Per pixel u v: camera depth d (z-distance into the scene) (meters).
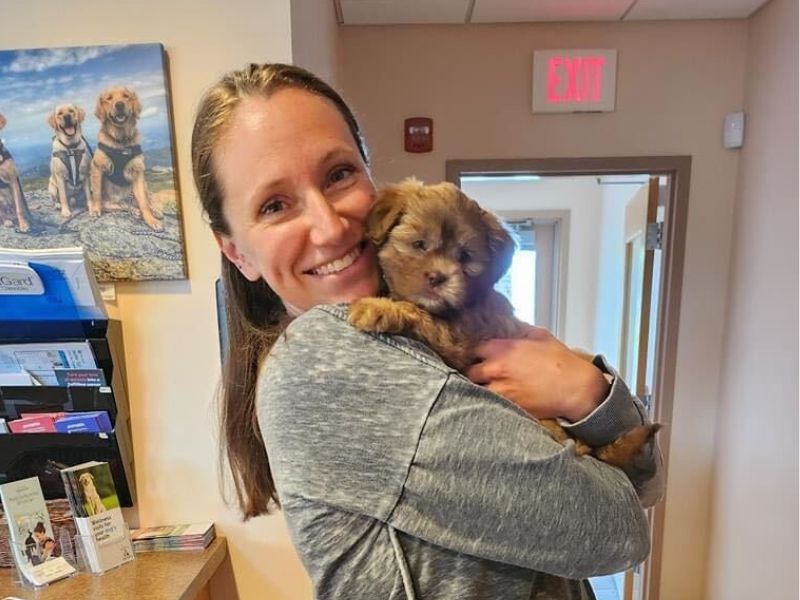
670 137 2.43
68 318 1.42
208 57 1.41
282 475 0.66
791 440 2.01
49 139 1.42
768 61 2.19
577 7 2.26
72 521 1.45
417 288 0.77
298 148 0.74
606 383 0.79
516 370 0.77
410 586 0.60
